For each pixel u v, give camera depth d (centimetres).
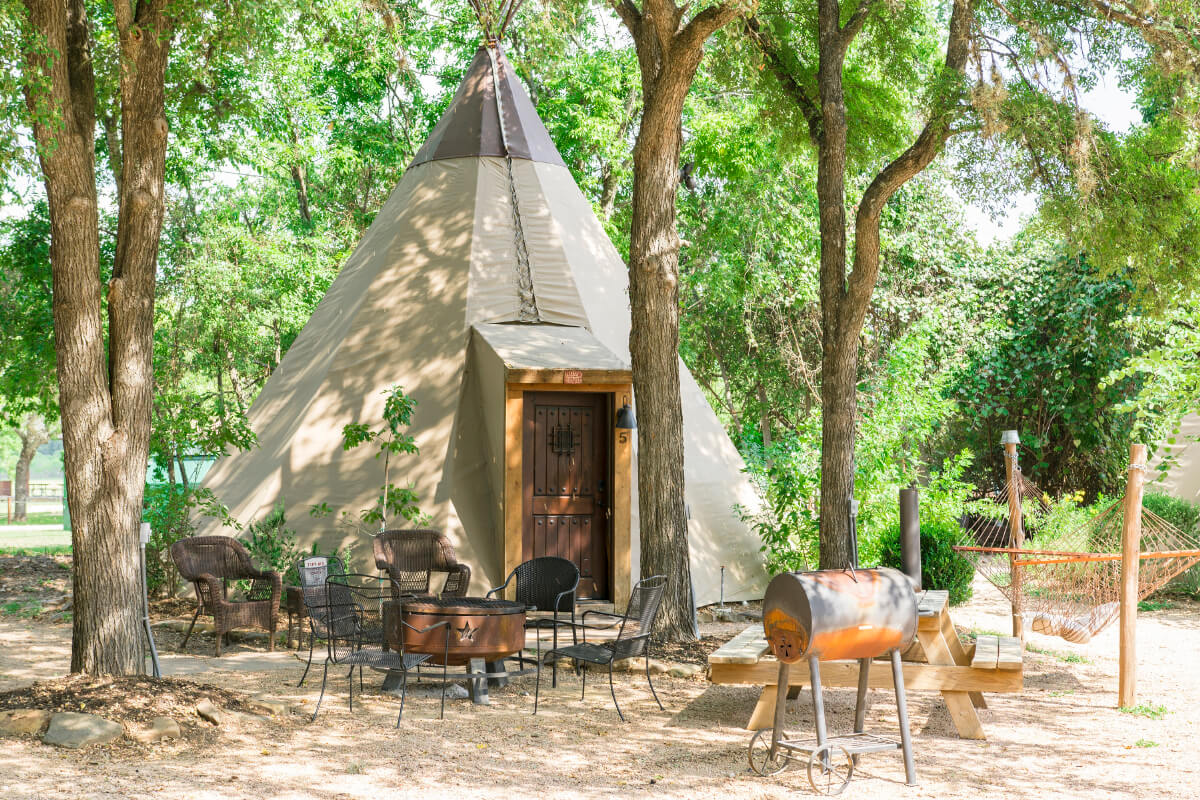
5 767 562
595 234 1400
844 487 1044
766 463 1402
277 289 2159
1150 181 1012
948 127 1001
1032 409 2038
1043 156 1001
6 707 648
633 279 1012
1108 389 1873
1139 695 853
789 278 2114
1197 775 612
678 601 1015
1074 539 1292
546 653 882
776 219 2042
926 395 1418
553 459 1202
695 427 1338
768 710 721
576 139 2122
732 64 1185
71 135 698
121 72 727
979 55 1031
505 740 678
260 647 1020
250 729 676
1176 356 1366
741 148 1972
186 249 2142
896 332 2183
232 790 543
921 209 2128
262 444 1280
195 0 756
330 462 1200
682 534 1021
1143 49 1057
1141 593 909
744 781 589
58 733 608
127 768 573
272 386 1347
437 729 704
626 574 1192
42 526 3488
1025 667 979
